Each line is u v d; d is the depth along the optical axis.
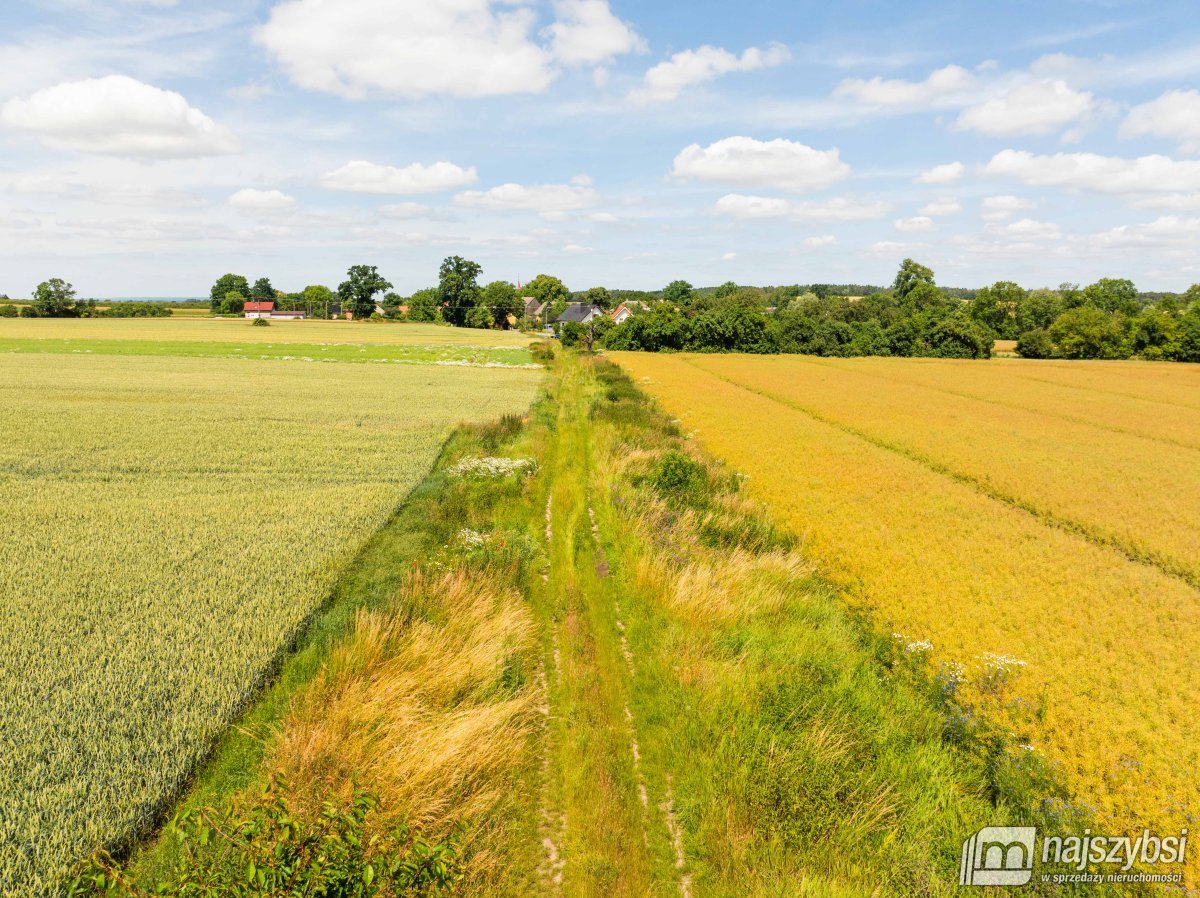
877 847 6.89
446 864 5.48
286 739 7.63
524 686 9.60
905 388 56.06
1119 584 14.88
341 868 5.08
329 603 11.95
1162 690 10.62
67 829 6.48
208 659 9.61
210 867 5.52
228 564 13.24
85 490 18.58
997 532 18.41
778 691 9.20
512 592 12.21
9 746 7.65
